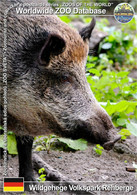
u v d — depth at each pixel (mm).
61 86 6883
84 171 7805
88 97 7008
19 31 6824
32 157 7805
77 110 6938
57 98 6891
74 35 7125
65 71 6867
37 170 7688
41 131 7250
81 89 6996
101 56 15008
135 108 9195
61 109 6938
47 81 6805
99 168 8008
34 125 7137
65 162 8266
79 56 7012
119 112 9062
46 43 6262
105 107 8531
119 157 8664
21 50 6750
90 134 6918
